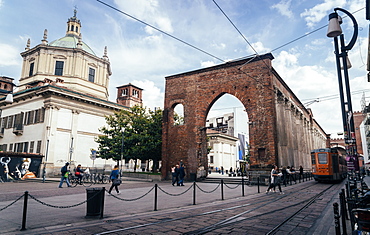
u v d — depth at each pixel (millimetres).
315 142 50406
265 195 14383
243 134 60750
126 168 37438
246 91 23562
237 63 24562
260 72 23094
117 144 28547
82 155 35750
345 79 8625
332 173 24391
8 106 39562
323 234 6391
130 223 7316
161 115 29250
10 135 37500
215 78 25609
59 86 35219
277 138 22203
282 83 27469
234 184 21734
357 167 8117
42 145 31875
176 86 28031
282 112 25875
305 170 35594
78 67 40031
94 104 37969
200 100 26188
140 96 57594
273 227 7043
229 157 57938
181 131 26688
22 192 14688
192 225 7160
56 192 14812
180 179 20062
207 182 23641
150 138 27797
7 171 25969
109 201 11438
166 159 26781
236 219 7957
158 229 6711
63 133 33812
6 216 8055
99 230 6523
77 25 47406
